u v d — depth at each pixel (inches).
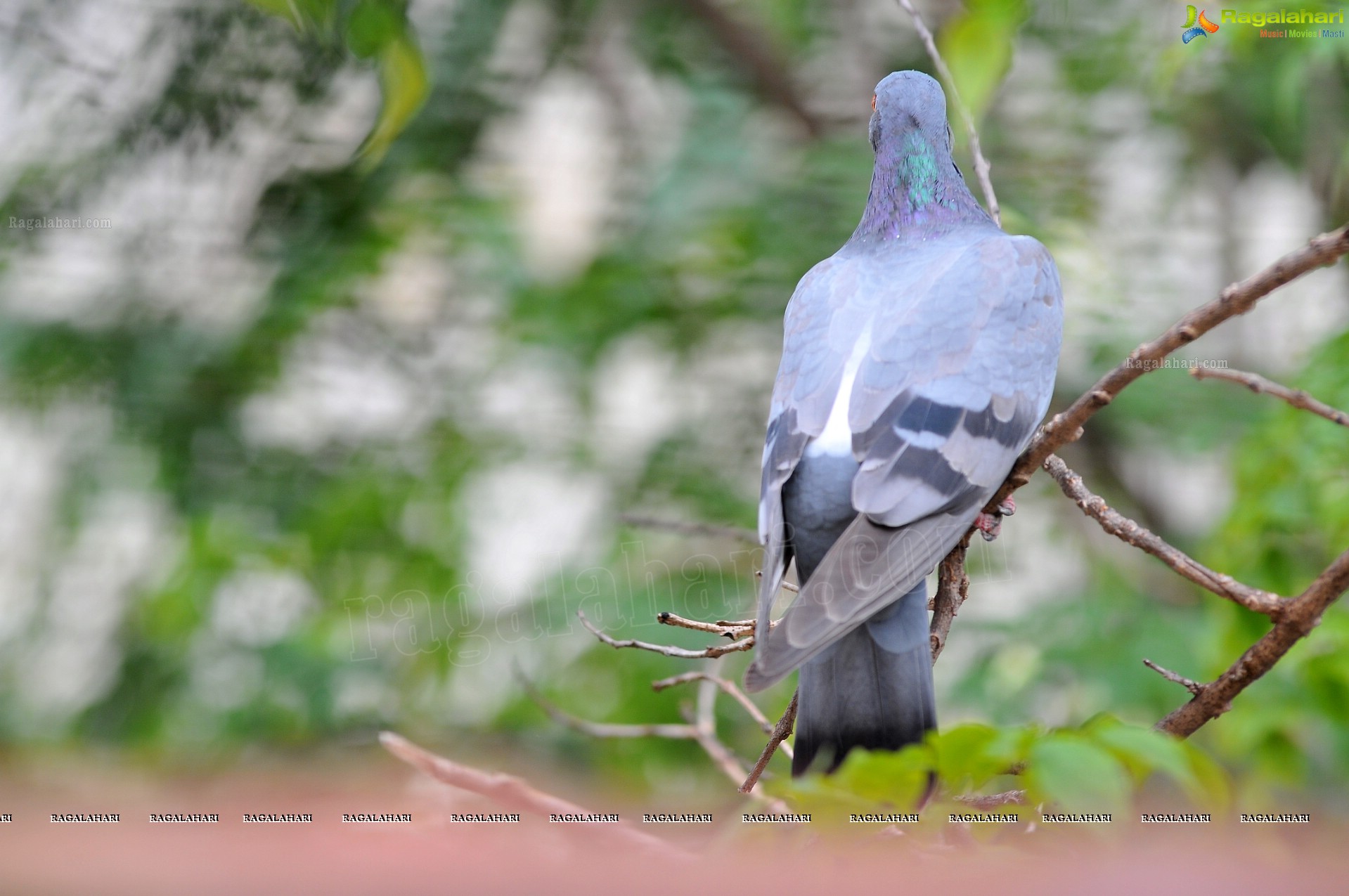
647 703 393.1
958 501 213.6
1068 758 116.6
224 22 459.5
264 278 482.6
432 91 463.5
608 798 370.3
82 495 465.1
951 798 132.0
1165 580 465.4
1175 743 119.9
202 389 470.6
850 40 480.4
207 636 435.2
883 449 215.0
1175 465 459.5
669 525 218.7
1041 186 446.9
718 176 464.1
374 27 208.4
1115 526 172.7
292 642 418.9
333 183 475.8
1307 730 332.8
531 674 412.2
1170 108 442.6
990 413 223.6
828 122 480.7
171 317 481.4
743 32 479.5
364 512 446.6
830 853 117.7
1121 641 397.1
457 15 473.1
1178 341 158.1
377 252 465.1
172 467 467.2
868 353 228.4
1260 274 147.3
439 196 473.4
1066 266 427.8
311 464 471.5
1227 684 162.9
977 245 248.1
